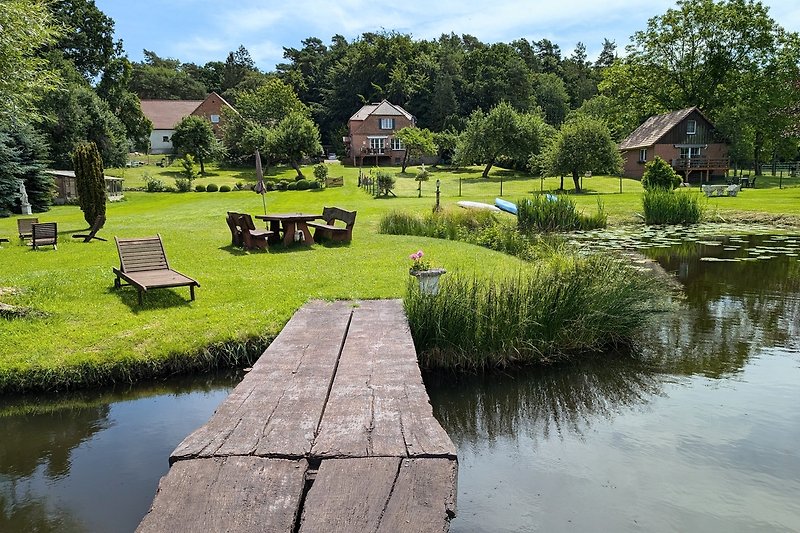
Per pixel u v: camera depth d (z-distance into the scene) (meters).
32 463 4.80
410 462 3.35
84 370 6.29
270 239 14.03
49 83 13.59
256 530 2.77
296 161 50.31
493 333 6.89
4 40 10.81
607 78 48.69
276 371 5.11
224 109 62.97
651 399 5.98
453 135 58.22
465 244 14.38
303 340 6.18
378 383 4.76
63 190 34.00
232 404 4.28
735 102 43.38
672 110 46.69
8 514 4.04
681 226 20.03
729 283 11.34
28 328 7.32
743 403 5.82
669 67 45.09
